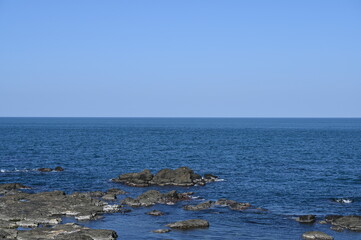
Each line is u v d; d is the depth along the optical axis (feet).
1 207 139.44
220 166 260.83
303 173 231.50
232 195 172.55
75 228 116.98
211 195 172.65
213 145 412.36
